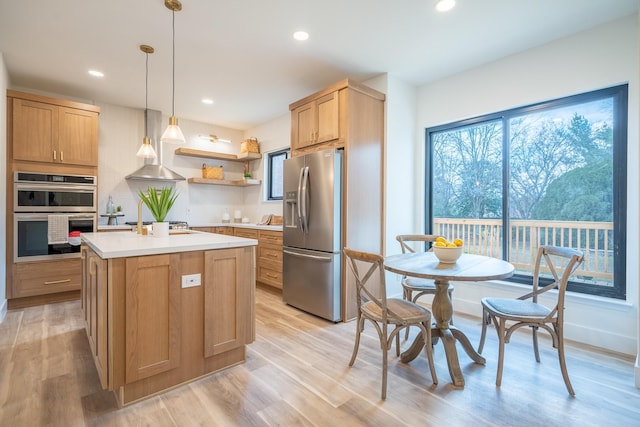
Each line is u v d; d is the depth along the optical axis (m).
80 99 4.20
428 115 3.67
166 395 1.84
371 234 3.34
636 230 2.36
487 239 3.33
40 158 3.50
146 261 1.77
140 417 1.65
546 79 2.79
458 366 2.00
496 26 2.54
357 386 1.94
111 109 4.44
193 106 4.55
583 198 2.70
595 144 2.64
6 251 3.30
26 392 1.85
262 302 3.79
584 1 2.22
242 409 1.71
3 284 3.16
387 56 3.05
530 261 3.01
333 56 3.06
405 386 1.94
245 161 5.82
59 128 3.62
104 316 1.71
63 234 3.61
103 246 1.84
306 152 3.54
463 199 3.53
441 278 1.81
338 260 3.12
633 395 1.84
